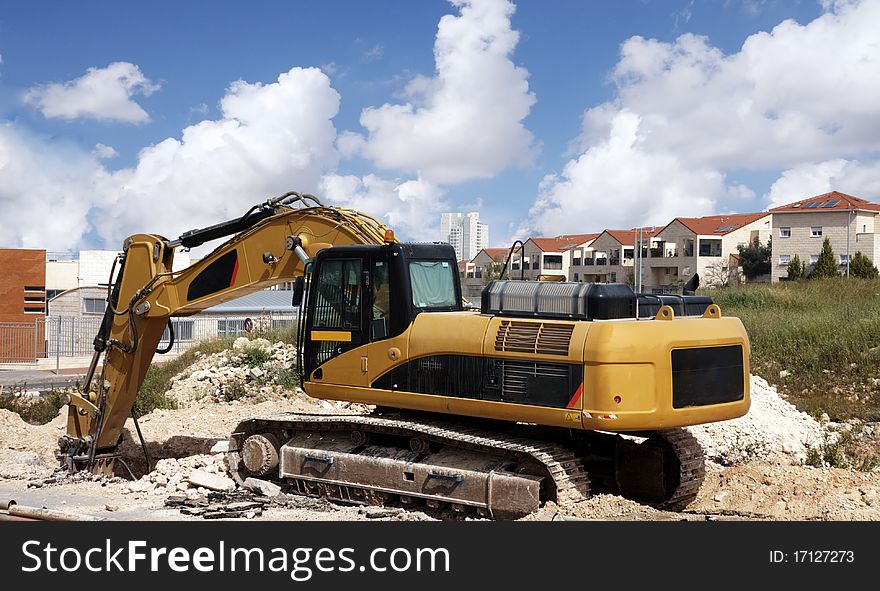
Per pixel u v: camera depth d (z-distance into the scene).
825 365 17.14
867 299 27.36
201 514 8.61
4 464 12.03
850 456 12.14
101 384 11.30
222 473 10.38
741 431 12.49
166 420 15.74
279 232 10.16
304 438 9.87
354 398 9.22
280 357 19.52
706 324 8.10
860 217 60.22
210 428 15.05
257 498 9.31
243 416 15.94
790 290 31.72
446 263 9.52
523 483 7.93
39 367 32.41
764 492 9.12
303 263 9.89
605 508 7.93
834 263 53.59
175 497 9.53
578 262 76.75
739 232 67.44
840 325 19.05
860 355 17.08
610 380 7.54
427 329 8.70
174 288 10.88
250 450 10.02
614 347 7.55
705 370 7.97
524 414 8.00
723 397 8.11
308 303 9.62
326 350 9.45
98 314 40.88
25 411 17.84
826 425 14.13
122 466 12.62
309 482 9.54
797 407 15.16
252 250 10.34
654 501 9.03
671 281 70.06
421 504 8.86
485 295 8.55
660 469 8.96
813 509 8.52
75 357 35.53
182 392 18.22
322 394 9.50
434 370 8.62
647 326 7.69
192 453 13.40
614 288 7.99
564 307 8.07
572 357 7.72
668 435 8.90
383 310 9.03
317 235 9.89
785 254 62.41
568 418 7.73
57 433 14.49
